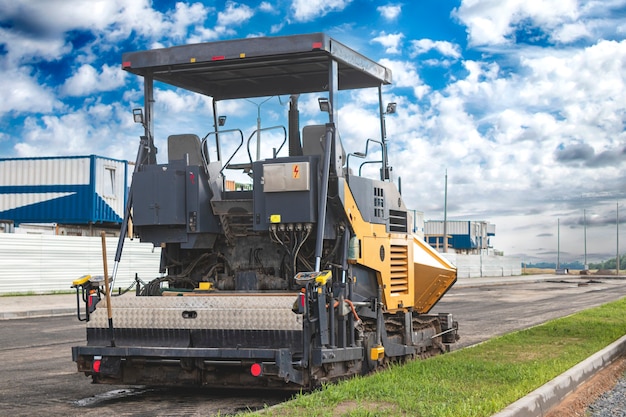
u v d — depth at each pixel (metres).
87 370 8.47
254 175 8.55
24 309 23.14
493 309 26.66
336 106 8.74
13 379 10.13
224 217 8.95
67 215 42.53
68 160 42.72
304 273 7.97
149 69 9.39
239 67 9.66
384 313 10.00
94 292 8.58
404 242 10.52
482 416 6.50
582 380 9.62
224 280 8.90
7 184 43.41
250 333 7.93
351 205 8.85
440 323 12.49
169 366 8.34
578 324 17.16
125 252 34.22
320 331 7.89
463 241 85.06
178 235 8.84
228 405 8.21
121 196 44.06
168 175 8.78
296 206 8.32
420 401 7.14
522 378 8.75
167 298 8.19
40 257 31.23
